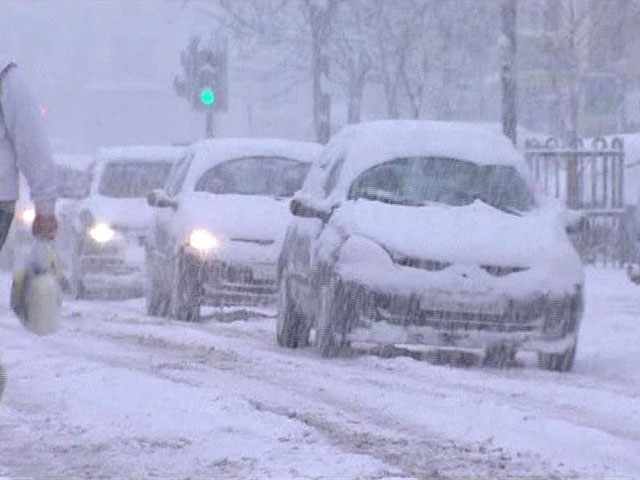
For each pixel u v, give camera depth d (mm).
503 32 56344
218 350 32812
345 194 33750
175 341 34812
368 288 30625
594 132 105250
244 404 23031
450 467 18516
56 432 20531
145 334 36719
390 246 30953
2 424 21156
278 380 27062
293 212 33625
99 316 43312
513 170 34719
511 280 30766
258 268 41469
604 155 63750
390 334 30703
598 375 30531
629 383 28688
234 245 41500
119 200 54281
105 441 19797
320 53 74125
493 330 30750
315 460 18406
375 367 29906
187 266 41656
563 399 25484
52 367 27891
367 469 17859
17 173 18281
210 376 27359
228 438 19984
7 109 18047
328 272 31359
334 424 21594
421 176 34156
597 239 62531
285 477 17344
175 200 44562
